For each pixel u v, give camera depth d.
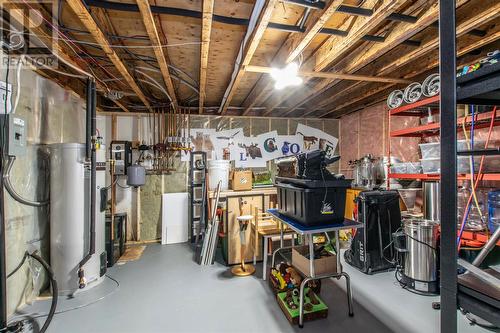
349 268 3.15
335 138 5.41
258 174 4.71
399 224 3.13
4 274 1.91
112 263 3.36
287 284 2.43
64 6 1.91
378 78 2.93
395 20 1.93
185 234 4.51
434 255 2.53
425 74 2.98
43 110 2.74
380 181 4.11
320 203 2.08
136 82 3.36
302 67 2.87
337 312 2.24
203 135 4.76
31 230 2.51
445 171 1.01
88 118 2.66
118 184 4.41
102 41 2.06
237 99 4.54
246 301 2.45
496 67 0.86
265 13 1.69
